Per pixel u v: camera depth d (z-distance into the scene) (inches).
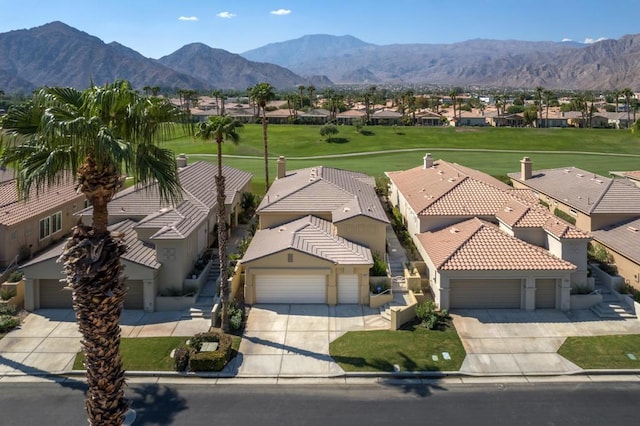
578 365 958.4
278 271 1217.4
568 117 6033.5
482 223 1359.5
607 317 1148.5
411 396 869.2
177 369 944.3
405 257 1481.3
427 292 1282.0
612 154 3924.7
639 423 794.8
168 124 631.8
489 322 1131.3
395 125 5561.0
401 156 3774.6
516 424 792.9
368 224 1350.9
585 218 1515.7
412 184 1873.8
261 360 982.4
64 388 895.7
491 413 820.6
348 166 3253.0
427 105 7500.0
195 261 1353.3
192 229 1285.7
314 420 803.4
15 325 1111.6
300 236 1300.4
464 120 6220.5
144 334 1082.1
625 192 1547.7
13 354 1002.1
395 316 1090.1
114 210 1385.3
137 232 1284.4
